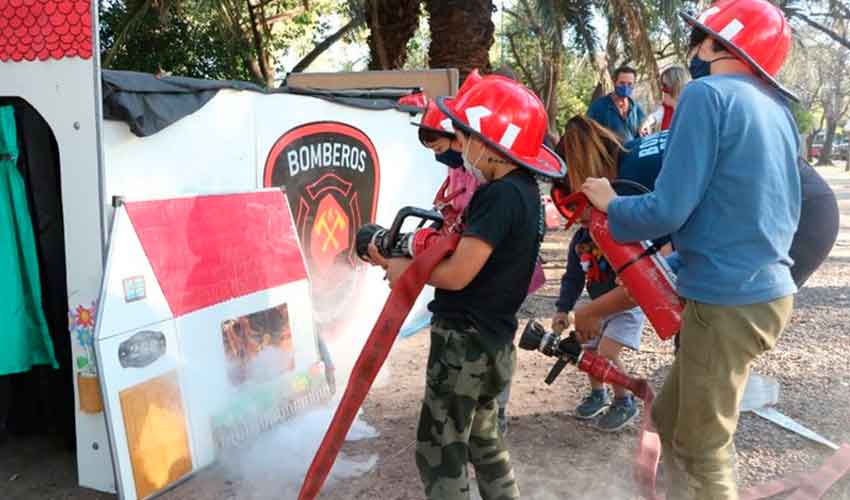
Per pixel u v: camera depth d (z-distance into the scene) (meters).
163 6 10.84
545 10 11.56
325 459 2.63
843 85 39.62
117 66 12.53
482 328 2.55
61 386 3.68
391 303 2.51
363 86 7.55
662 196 2.40
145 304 3.26
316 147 4.80
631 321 3.91
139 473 3.17
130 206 3.24
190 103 3.65
